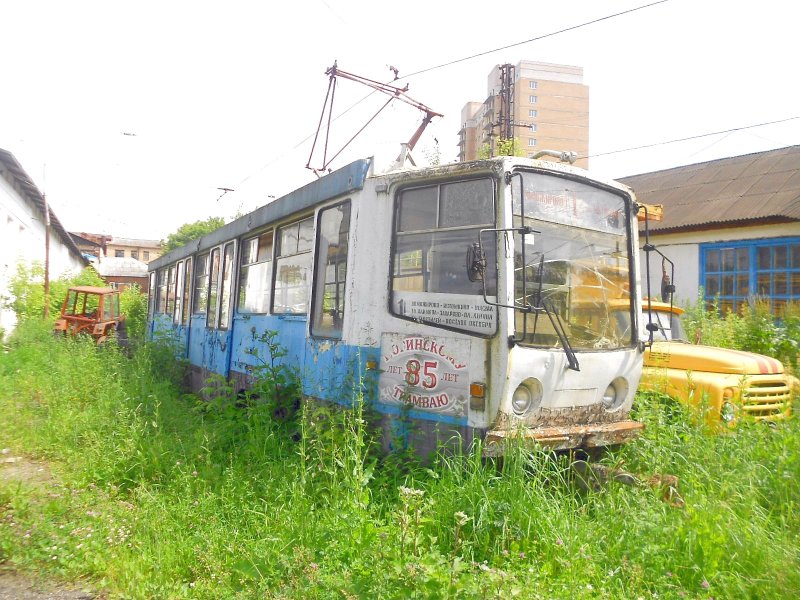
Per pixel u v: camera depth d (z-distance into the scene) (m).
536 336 5.17
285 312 7.73
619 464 5.38
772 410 7.01
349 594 3.51
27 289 21.94
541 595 3.53
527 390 5.13
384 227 5.80
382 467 5.37
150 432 7.08
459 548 4.16
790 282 13.20
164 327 14.33
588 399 5.57
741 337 10.51
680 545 4.23
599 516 4.66
